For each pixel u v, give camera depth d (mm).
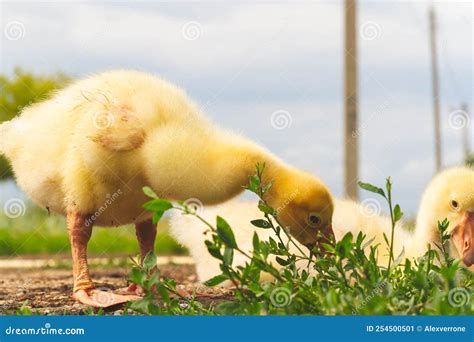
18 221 15289
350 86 15992
